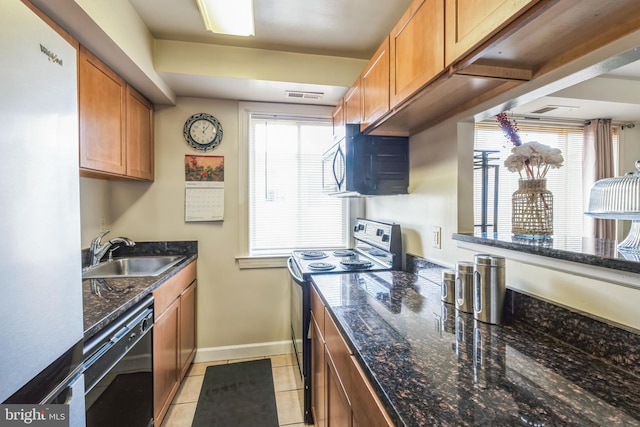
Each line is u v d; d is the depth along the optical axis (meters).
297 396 2.08
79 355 0.87
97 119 1.65
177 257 2.40
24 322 0.66
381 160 1.97
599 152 2.63
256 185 2.78
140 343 1.45
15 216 0.64
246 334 2.66
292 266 2.26
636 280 0.76
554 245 1.04
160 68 2.02
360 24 1.87
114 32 1.50
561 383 0.72
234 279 2.63
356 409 0.91
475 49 0.90
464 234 1.43
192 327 2.44
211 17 1.71
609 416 0.60
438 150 1.64
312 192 2.88
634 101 2.15
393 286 1.58
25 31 0.67
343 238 2.96
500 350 0.89
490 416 0.60
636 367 0.75
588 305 0.89
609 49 0.83
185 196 2.53
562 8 0.70
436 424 0.58
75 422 0.85
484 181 2.23
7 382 0.62
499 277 1.09
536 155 1.14
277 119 2.78
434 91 1.22
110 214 2.40
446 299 1.31
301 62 2.22
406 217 2.01
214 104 2.57
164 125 2.48
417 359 0.84
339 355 1.12
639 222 0.92
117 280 1.65
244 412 1.91
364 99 1.86
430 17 1.12
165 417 1.85
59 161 0.78
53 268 0.76
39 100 0.71
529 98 1.15
